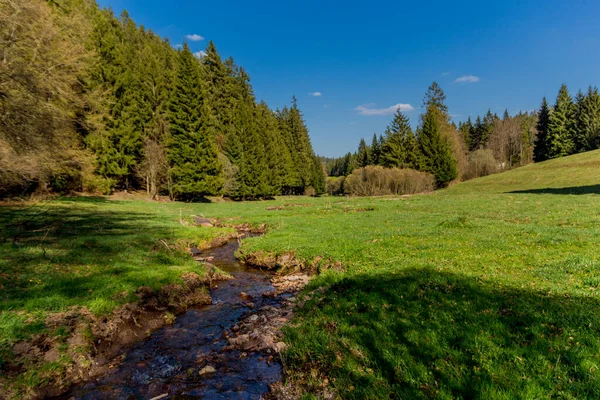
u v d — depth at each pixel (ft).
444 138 230.27
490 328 20.54
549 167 200.64
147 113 156.04
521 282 27.99
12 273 31.71
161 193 172.76
